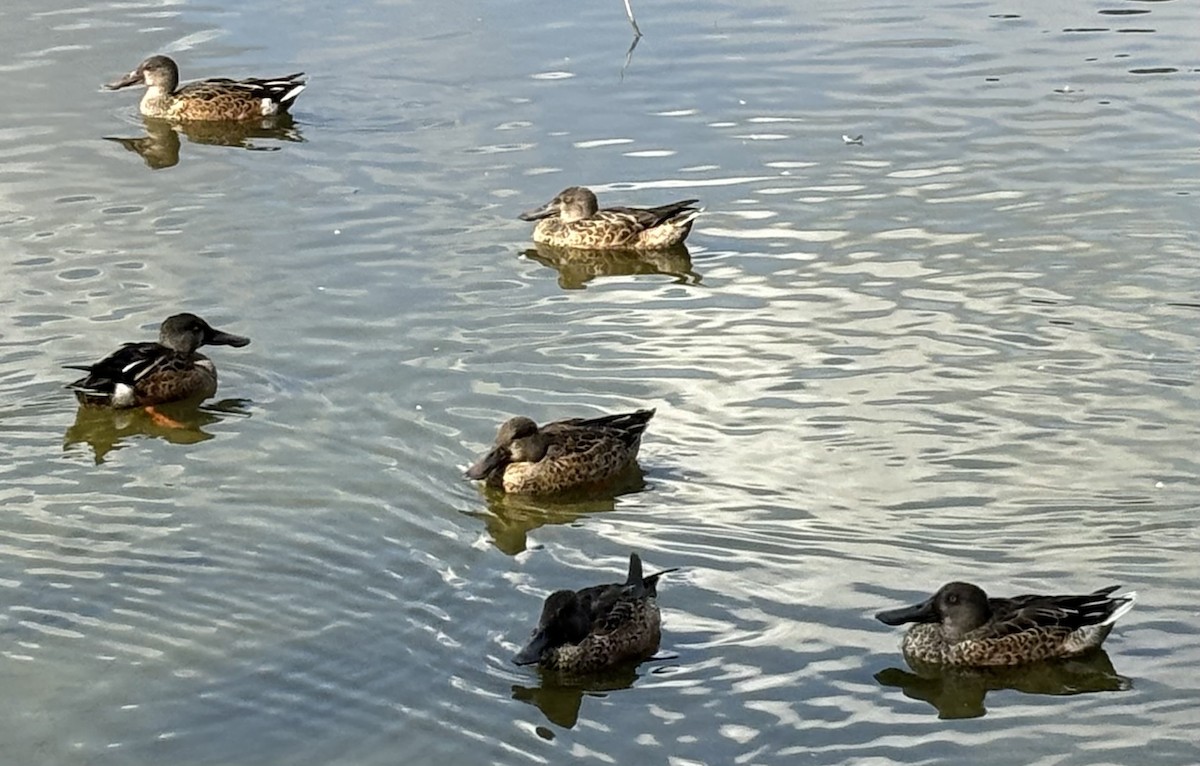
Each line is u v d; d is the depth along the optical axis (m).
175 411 19.12
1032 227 23.48
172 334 19.56
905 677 14.31
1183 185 24.75
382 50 31.20
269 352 20.34
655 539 16.47
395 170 26.12
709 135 27.22
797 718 13.73
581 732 13.55
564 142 27.06
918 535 16.34
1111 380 19.31
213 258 22.91
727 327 20.98
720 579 15.70
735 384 19.50
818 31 32.03
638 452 18.16
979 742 13.42
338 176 25.91
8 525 16.70
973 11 33.19
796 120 27.75
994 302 21.31
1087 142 26.50
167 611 15.21
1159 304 21.12
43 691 14.09
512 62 30.50
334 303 21.64
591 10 33.28
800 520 16.69
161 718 13.74
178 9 33.34
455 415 18.83
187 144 27.48
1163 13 32.84
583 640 14.28
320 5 33.59
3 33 31.91
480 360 20.17
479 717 13.75
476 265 22.95
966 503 16.91
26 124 28.02
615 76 29.81
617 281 22.53
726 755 13.25
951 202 24.44
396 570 15.91
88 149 27.11
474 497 17.30
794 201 24.72
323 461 17.97
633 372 19.84
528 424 17.39
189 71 30.17
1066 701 13.99
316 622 15.05
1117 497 16.92
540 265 23.06
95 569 15.88
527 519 16.91
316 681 14.22
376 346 20.52
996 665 14.41
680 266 22.86
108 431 18.77
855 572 15.75
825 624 14.99
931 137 26.88
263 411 19.06
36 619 15.09
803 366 19.88
